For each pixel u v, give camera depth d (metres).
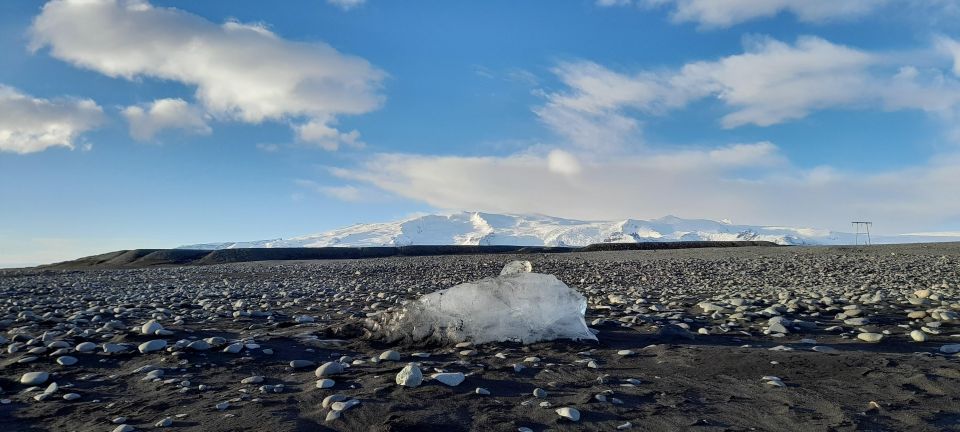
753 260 29.78
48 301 14.27
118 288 20.09
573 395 4.64
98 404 4.49
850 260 27.47
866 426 3.86
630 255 39.34
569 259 35.41
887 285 16.05
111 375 5.47
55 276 32.06
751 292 14.55
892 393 4.63
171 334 7.52
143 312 10.80
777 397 4.58
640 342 7.18
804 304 10.94
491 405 4.32
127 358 6.19
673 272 23.97
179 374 5.50
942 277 18.44
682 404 4.41
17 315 10.44
